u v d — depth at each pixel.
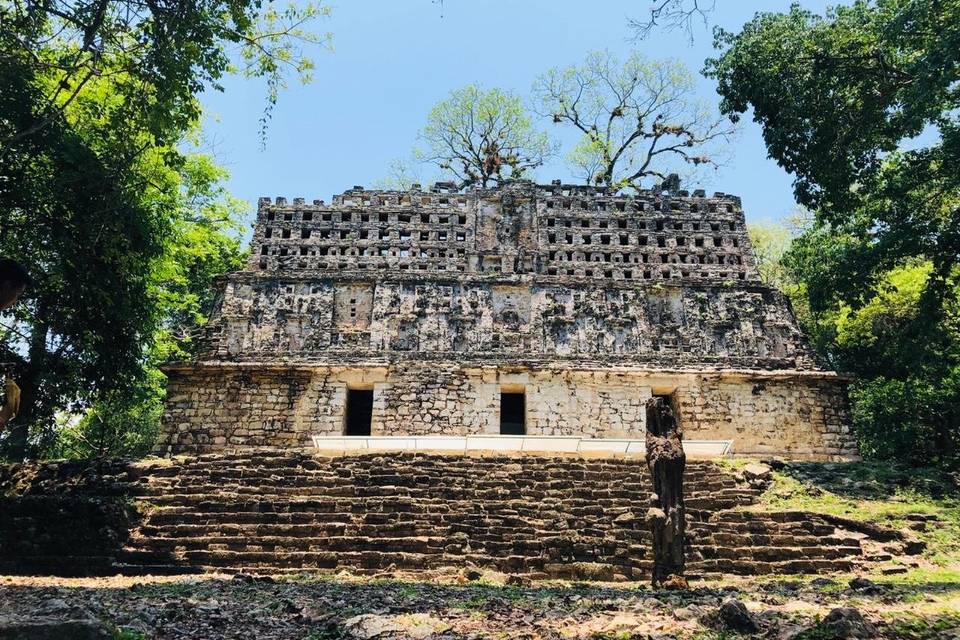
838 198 26.45
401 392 29.03
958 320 32.38
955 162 24.80
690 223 34.72
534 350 30.77
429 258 33.44
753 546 16.55
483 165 44.97
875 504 19.92
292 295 31.48
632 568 15.48
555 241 34.22
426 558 15.63
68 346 23.98
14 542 16.27
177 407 28.45
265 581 13.16
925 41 23.58
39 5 15.84
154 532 16.84
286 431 28.30
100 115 23.19
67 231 21.61
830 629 7.55
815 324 39.34
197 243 34.59
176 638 7.70
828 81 25.19
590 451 23.11
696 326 31.67
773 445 28.97
